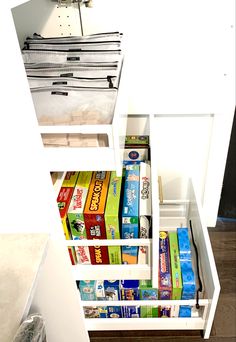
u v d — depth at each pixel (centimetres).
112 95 79
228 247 151
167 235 119
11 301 54
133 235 91
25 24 105
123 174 101
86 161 77
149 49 108
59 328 96
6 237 67
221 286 136
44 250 64
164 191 148
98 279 98
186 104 120
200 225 113
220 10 98
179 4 98
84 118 74
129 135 124
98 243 89
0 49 46
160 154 137
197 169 141
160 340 120
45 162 58
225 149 131
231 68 110
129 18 102
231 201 158
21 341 50
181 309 110
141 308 110
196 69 111
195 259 118
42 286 81
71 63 90
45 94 80
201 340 119
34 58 93
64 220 88
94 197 93
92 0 100
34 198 62
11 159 57
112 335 122
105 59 91
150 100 120
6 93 49
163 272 107
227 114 121
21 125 53
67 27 106
